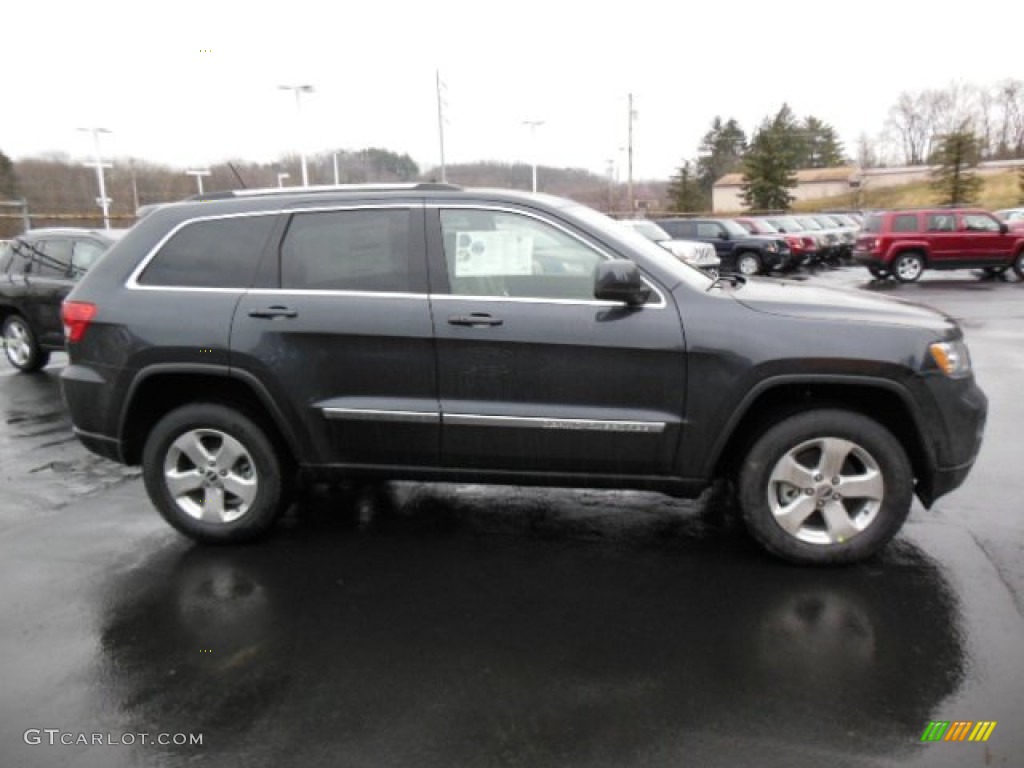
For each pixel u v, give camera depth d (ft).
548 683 9.27
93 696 9.20
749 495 11.97
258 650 10.11
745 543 13.14
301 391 12.37
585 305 11.71
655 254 12.28
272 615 11.02
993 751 7.96
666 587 11.62
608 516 14.44
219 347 12.39
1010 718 8.46
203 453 13.17
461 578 12.07
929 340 11.36
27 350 30.76
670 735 8.30
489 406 12.03
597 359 11.66
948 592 11.25
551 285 11.94
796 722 8.47
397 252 12.28
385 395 12.28
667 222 72.38
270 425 13.15
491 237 12.11
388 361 12.14
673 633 10.33
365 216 12.44
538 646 10.08
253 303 12.42
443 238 12.21
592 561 12.57
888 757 7.90
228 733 8.47
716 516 14.37
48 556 13.11
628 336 11.55
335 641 10.30
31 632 10.66
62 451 19.60
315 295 12.32
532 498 15.46
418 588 11.77
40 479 17.29
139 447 13.55
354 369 12.25
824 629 10.33
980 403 11.77
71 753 8.20
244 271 12.64
